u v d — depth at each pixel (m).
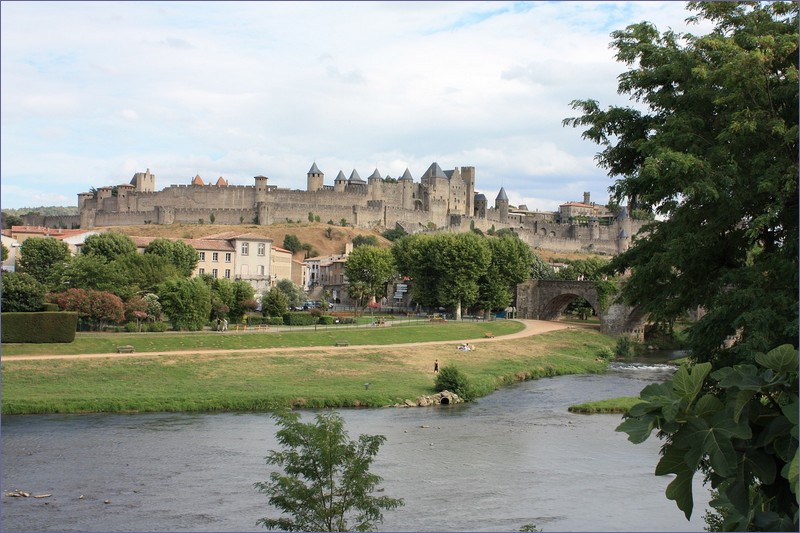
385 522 39.94
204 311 115.94
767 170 28.70
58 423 63.97
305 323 135.88
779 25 31.75
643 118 36.31
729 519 16.83
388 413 73.38
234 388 79.56
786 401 16.45
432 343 119.06
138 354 90.06
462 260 157.25
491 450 57.97
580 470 52.38
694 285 34.28
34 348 88.38
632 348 136.12
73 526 38.88
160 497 44.22
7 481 46.88
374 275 164.62
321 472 31.20
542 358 116.69
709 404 16.00
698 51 33.91
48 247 143.38
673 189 31.52
